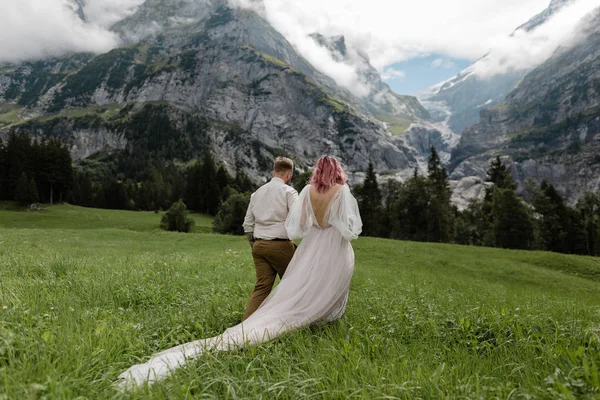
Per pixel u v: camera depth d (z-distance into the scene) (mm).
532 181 81500
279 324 4117
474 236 86500
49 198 98750
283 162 5438
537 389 2543
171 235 34719
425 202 77750
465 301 7129
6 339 2848
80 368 2738
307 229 4945
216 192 109562
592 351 3311
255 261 5359
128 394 2486
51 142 101062
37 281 6465
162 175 177000
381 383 2734
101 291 6000
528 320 4469
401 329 4391
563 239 75562
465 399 2475
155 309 5316
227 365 3049
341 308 4863
